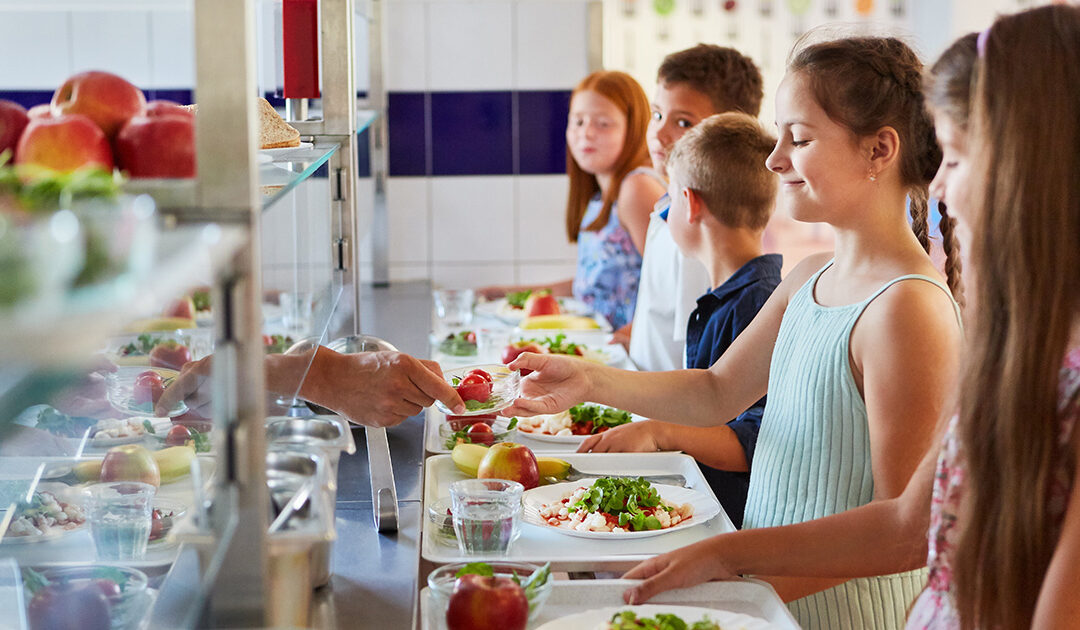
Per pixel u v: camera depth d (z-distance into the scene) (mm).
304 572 859
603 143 2969
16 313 396
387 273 3492
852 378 1335
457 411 1469
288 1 1622
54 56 3012
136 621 800
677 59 2521
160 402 828
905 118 1308
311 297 1122
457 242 3711
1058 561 867
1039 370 895
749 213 1991
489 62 3609
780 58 3551
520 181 3691
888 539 1145
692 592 1150
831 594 1371
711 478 1838
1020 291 895
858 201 1341
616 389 1651
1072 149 874
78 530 918
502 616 991
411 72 3607
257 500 735
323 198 1370
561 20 3590
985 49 908
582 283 3115
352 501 1400
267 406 778
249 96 672
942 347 1256
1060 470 901
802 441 1385
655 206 2641
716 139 1999
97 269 443
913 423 1248
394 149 3645
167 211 676
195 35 667
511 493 1303
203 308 708
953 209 1012
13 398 400
